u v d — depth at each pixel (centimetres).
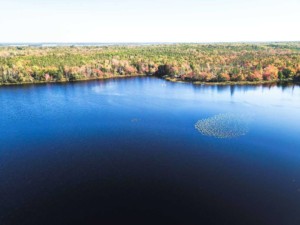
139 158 6412
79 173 5772
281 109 9969
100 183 5416
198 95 12450
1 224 4334
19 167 5997
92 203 4841
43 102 11375
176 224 4347
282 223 4350
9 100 11762
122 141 7375
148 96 12350
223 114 9388
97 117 9381
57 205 4788
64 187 5291
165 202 4866
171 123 8681
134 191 5172
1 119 9212
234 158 6338
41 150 6838
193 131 7956
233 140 7288
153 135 7744
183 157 6431
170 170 5869
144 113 9762
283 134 7631
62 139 7538
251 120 8756
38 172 5806
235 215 4531
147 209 4691
